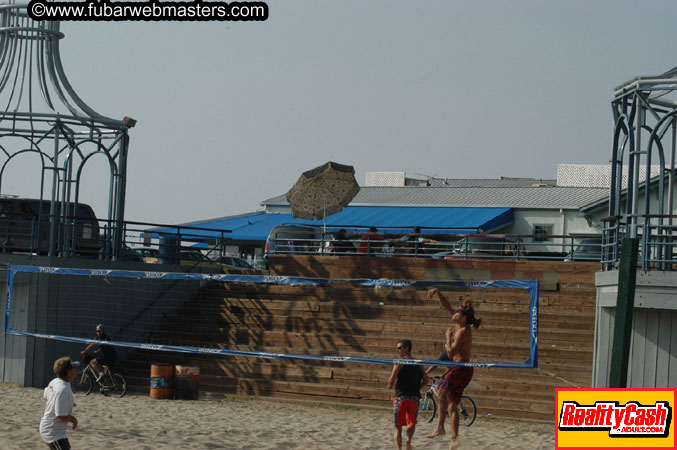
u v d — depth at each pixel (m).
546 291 41.84
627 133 31.48
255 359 39.53
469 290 42.09
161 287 44.91
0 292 40.19
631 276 21.73
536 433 29.97
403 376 22.12
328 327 40.97
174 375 36.88
